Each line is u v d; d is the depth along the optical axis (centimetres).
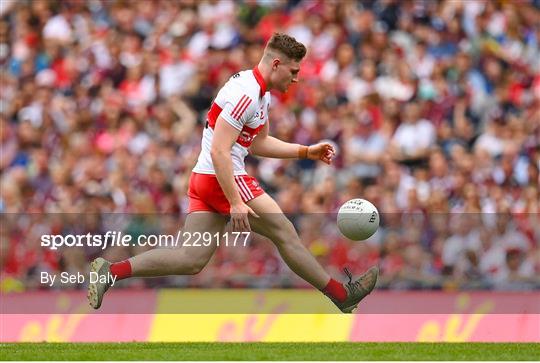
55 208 4144
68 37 4819
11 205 4219
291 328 2781
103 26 4862
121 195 4116
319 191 3991
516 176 4259
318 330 2778
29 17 4884
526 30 4881
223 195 2014
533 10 4928
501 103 4562
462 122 4425
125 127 4412
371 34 4650
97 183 4200
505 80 4647
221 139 1945
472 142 4372
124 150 4288
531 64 4753
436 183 4125
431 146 4306
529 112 4575
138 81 4612
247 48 4662
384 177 4156
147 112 4478
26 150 4412
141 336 2802
